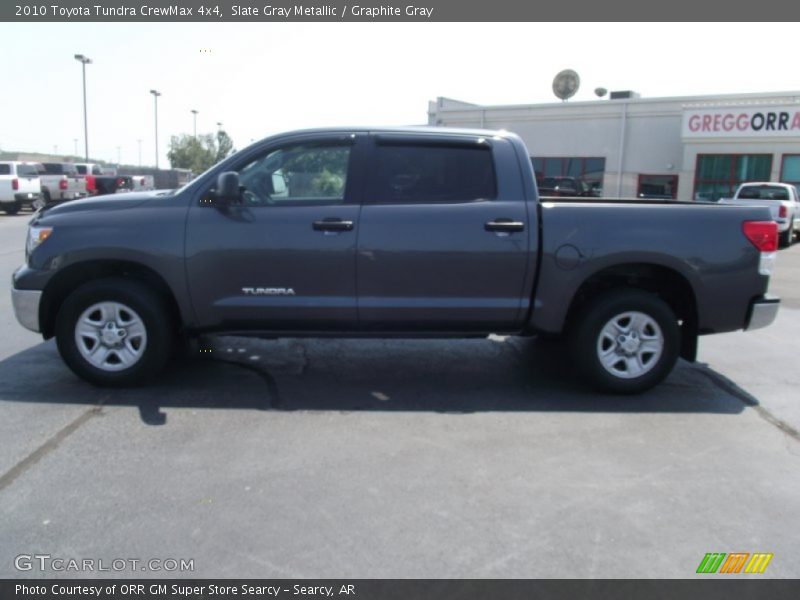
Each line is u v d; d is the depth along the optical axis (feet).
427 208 16.29
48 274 16.20
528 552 10.09
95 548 9.98
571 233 16.31
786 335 24.98
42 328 16.75
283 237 16.08
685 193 83.71
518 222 16.26
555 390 17.65
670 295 17.92
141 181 101.09
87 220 16.26
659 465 13.19
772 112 76.38
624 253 16.33
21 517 10.78
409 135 16.62
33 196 78.13
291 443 13.84
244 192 16.39
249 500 11.45
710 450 13.97
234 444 13.73
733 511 11.44
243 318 16.53
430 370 19.25
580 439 14.39
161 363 16.75
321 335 16.92
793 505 11.70
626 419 15.64
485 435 14.49
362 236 16.11
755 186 62.85
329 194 16.43
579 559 9.95
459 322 16.72
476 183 16.58
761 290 16.84
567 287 16.46
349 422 15.08
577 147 92.63
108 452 13.23
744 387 18.25
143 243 16.03
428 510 11.24
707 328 16.98
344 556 9.90
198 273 16.17
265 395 16.76
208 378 17.99
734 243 16.57
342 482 12.17
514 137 16.96
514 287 16.49
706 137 80.89
